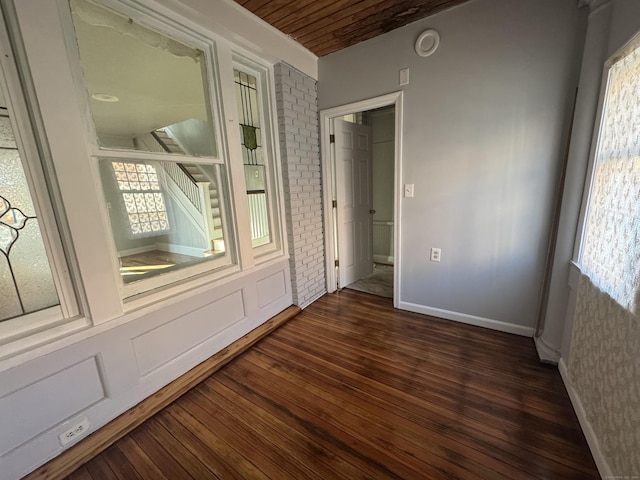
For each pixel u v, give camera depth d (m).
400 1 1.92
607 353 1.18
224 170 2.08
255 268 2.34
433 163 2.32
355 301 3.00
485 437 1.36
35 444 1.24
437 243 2.44
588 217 1.58
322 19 2.11
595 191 1.51
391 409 1.55
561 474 1.17
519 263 2.12
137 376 1.60
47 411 1.27
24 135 1.18
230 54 2.00
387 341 2.22
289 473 1.23
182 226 1.92
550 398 1.57
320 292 3.17
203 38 1.84
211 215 2.07
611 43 1.40
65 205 1.27
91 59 1.50
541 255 2.03
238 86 2.25
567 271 1.74
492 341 2.15
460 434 1.38
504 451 1.28
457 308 2.46
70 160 1.28
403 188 2.50
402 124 2.39
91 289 1.38
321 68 2.75
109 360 1.47
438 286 2.52
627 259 1.10
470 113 2.10
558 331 1.82
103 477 1.25
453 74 2.11
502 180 2.07
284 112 2.44
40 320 1.27
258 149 2.46
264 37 2.13
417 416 1.50
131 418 1.51
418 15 2.11
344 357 2.04
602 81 1.47
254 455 1.33
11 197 1.17
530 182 1.98
